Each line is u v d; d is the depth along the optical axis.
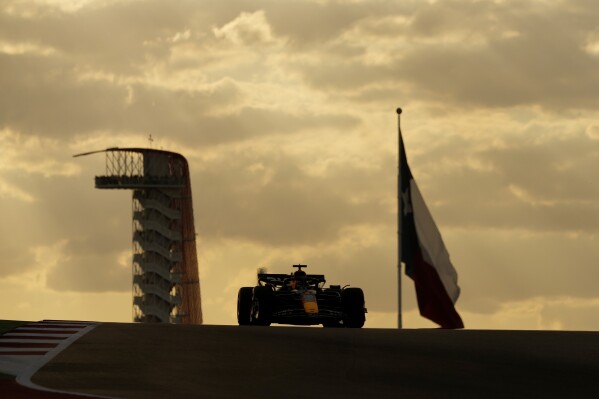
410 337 53.56
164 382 39.47
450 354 47.62
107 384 38.69
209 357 46.09
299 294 71.31
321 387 38.94
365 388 38.81
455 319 80.19
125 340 51.12
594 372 42.97
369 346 50.03
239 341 51.25
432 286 80.94
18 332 54.34
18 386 37.72
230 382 39.78
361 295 70.88
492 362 45.41
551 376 41.97
